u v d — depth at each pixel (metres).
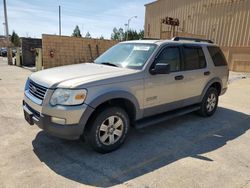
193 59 5.40
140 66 4.32
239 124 5.74
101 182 3.15
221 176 3.39
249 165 3.75
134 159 3.79
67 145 4.16
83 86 3.50
